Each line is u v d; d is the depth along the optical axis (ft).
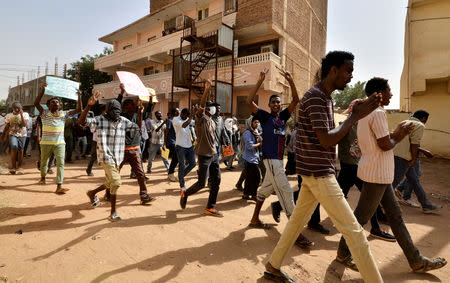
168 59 68.08
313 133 6.44
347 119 5.74
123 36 79.36
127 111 15.75
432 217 14.02
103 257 8.70
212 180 13.23
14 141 21.80
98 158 12.11
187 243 9.93
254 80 44.70
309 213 7.18
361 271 6.03
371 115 7.99
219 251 9.37
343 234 6.20
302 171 6.75
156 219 12.37
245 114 50.96
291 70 51.39
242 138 18.43
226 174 25.36
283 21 48.26
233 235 10.81
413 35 34.76
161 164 30.27
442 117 38.60
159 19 66.44
